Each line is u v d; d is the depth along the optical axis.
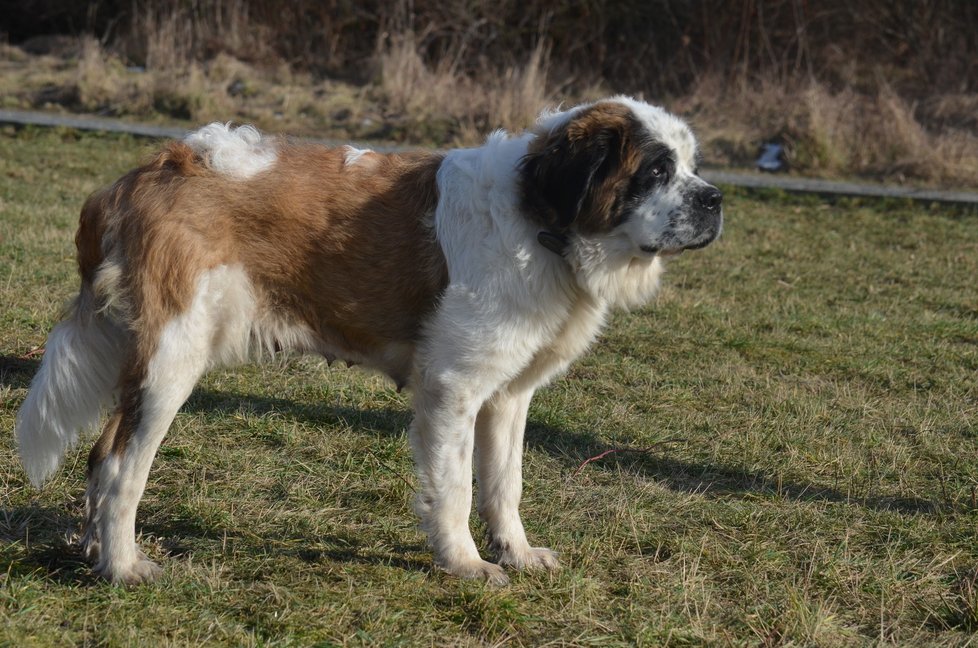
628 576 5.03
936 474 6.56
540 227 4.77
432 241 4.80
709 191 4.89
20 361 7.27
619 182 4.82
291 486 5.79
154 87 20.39
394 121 19.75
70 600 4.40
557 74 23.44
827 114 19.08
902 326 9.92
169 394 4.61
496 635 4.37
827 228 14.34
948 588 5.04
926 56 22.42
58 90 20.91
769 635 4.48
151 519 5.28
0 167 14.38
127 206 4.69
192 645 4.13
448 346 4.73
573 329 5.00
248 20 24.20
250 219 4.72
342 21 24.34
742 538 5.52
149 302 4.59
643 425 7.12
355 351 5.07
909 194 16.17
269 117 19.75
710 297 10.60
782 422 7.30
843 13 23.12
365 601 4.59
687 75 23.44
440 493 4.81
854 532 5.65
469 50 23.94
